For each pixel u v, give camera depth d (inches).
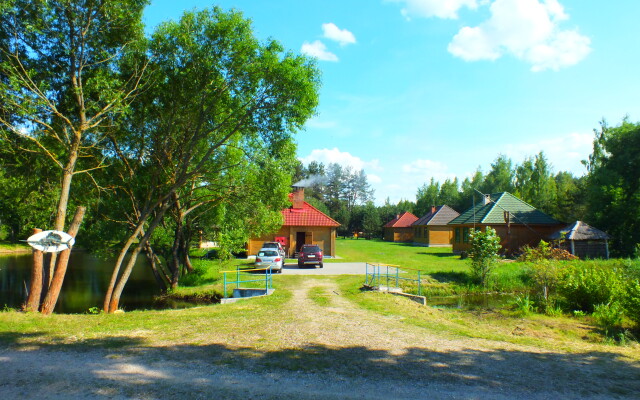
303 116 575.2
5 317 380.8
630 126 1310.3
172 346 277.3
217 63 574.2
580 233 1130.0
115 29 544.4
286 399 180.5
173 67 594.9
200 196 806.5
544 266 598.9
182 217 773.3
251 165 722.8
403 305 505.0
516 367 246.2
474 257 738.2
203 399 178.9
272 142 599.8
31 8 482.3
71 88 535.5
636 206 1179.3
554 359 271.6
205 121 639.1
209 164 737.6
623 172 1307.8
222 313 426.3
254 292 652.7
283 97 563.2
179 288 751.7
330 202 3777.1
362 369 229.8
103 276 1056.8
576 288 543.2
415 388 200.1
